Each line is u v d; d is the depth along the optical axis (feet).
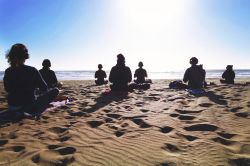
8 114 15.79
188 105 20.12
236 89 31.01
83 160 9.14
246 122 14.14
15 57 16.03
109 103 21.72
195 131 12.63
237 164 8.61
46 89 17.02
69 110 18.37
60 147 10.48
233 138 11.46
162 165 8.65
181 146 10.44
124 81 29.76
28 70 16.38
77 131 12.71
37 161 9.11
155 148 10.19
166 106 19.83
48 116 16.46
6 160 9.16
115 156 9.49
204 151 9.76
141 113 17.12
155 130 12.88
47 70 26.13
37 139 11.60
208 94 27.07
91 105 20.67
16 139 11.57
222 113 16.63
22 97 16.40
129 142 11.02
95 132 12.60
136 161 9.02
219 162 8.74
